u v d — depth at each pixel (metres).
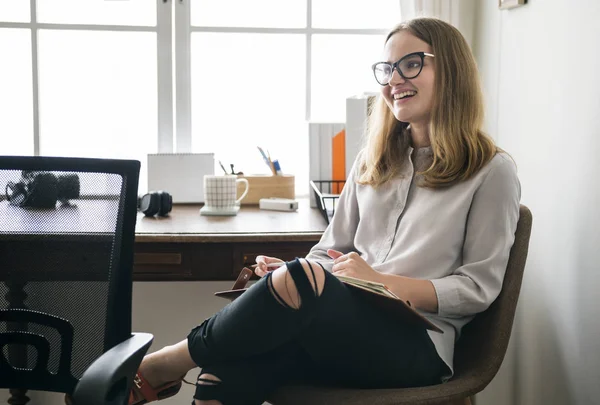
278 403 1.42
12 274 1.37
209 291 2.46
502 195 1.52
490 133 2.33
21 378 1.38
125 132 2.65
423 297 1.47
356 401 1.35
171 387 1.50
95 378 1.09
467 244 1.54
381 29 2.65
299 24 2.64
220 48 2.64
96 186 1.36
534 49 1.96
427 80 1.61
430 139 1.64
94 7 2.58
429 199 1.60
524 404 2.06
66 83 2.60
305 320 1.32
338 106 2.69
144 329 2.47
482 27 2.40
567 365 1.78
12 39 2.56
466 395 1.44
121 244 1.33
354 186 1.81
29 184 1.36
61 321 1.36
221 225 2.04
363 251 1.72
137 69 2.62
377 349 1.38
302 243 1.96
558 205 1.82
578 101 1.70
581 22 1.69
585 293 1.68
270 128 2.69
